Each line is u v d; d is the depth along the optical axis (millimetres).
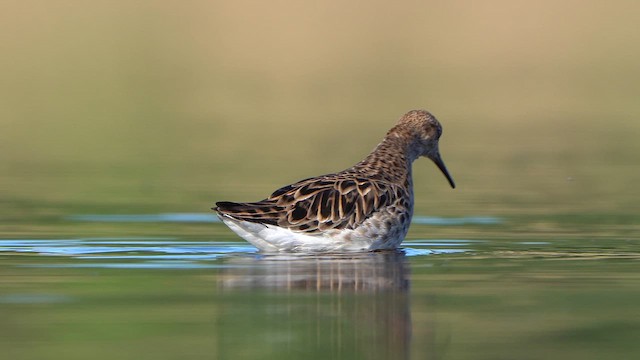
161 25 42094
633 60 40812
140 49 39531
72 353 8461
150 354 8461
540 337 8984
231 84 37438
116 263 12266
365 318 9523
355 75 38938
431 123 14695
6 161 23406
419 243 14016
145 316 9641
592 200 18344
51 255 12914
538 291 10758
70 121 30078
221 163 22938
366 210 13086
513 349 8617
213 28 41906
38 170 22047
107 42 41156
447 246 13766
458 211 17188
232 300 10211
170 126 29547
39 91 34938
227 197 18562
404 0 44344
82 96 34469
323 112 32156
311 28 41906
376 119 30672
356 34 42031
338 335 8984
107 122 30109
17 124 29344
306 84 37469
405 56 40969
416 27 42812
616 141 27078
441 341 8836
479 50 40406
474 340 8875
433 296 10453
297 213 12805
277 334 9023
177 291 10648
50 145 25953
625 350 8586
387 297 10375
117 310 9852
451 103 33844
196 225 15648
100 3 43875
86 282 11109
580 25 42188
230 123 30156
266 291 10648
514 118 31281
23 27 41594
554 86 37469
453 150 25469
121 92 35375
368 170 13789
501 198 18656
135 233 14820
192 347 8656
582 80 38281
